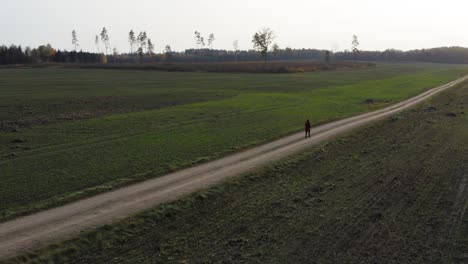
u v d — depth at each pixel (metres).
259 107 56.97
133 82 97.19
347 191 24.56
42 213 20.45
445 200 23.11
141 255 17.06
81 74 126.25
